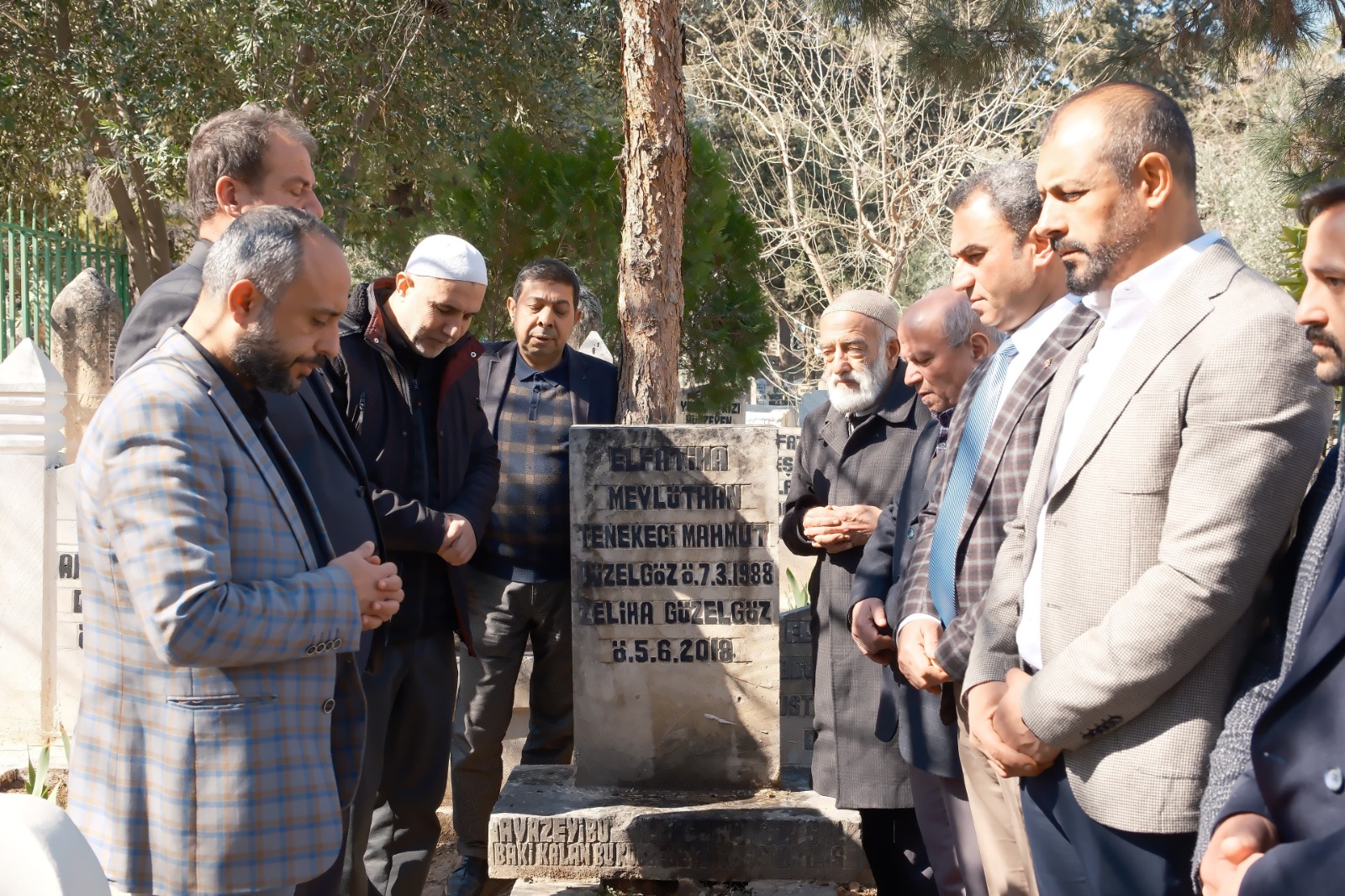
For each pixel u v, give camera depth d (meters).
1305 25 7.84
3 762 4.74
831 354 3.29
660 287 4.45
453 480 3.37
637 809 3.39
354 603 2.11
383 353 3.20
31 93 11.04
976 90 10.09
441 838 4.49
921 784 2.89
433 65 11.19
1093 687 1.76
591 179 7.90
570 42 12.35
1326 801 1.45
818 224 16.38
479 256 3.27
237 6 9.56
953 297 2.89
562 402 4.14
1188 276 1.84
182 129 10.44
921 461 2.92
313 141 2.83
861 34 10.77
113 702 1.99
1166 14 9.98
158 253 12.68
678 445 3.55
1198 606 1.69
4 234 9.90
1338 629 1.46
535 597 3.96
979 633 2.17
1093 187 1.87
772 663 3.55
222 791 1.95
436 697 3.26
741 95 17.86
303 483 2.26
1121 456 1.84
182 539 1.89
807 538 3.25
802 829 3.31
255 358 2.07
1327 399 1.73
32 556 5.02
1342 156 7.60
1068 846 1.94
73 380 7.30
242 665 1.98
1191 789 1.75
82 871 1.40
